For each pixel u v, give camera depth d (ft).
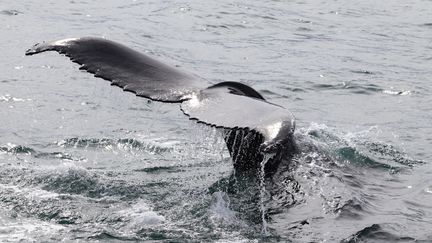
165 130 84.23
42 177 65.87
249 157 62.34
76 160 72.95
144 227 56.29
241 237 53.93
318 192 58.03
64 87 100.73
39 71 108.47
